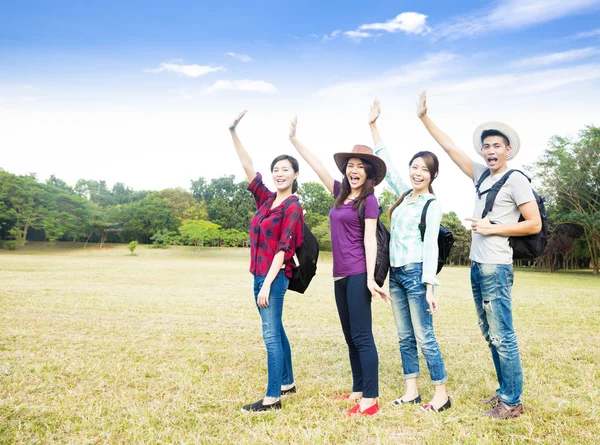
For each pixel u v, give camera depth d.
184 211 81.69
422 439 2.61
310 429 2.71
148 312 7.89
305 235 3.36
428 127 3.62
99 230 68.50
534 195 3.02
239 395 3.44
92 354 4.62
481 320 3.29
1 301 8.68
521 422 2.84
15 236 58.88
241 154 3.77
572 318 7.63
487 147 3.16
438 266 3.33
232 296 10.95
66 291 10.97
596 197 33.16
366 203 3.21
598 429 2.73
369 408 3.06
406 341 3.35
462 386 3.67
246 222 79.00
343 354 4.87
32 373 3.89
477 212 3.30
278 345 3.21
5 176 59.16
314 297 11.27
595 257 33.25
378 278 3.12
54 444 2.53
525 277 24.91
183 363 4.34
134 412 2.98
